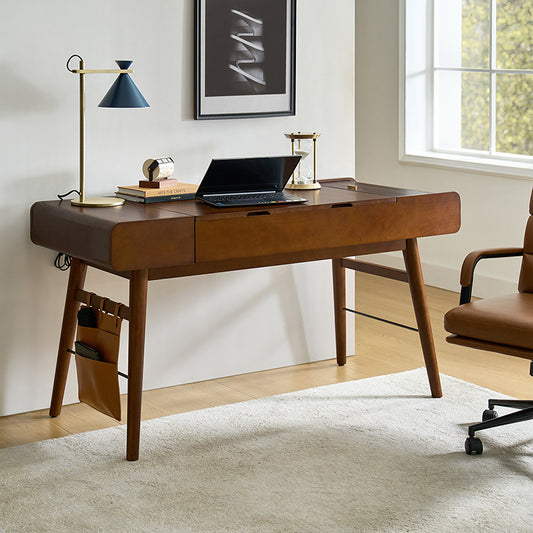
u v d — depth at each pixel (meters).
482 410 3.33
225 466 2.85
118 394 2.99
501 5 4.98
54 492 2.67
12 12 3.15
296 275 3.94
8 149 3.21
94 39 3.32
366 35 5.76
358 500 2.60
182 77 3.54
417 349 4.18
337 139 3.99
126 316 2.92
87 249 2.89
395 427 3.17
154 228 2.82
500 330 2.75
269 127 3.79
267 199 3.18
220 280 3.75
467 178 5.15
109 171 3.43
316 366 3.97
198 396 3.56
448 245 5.34
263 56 3.69
